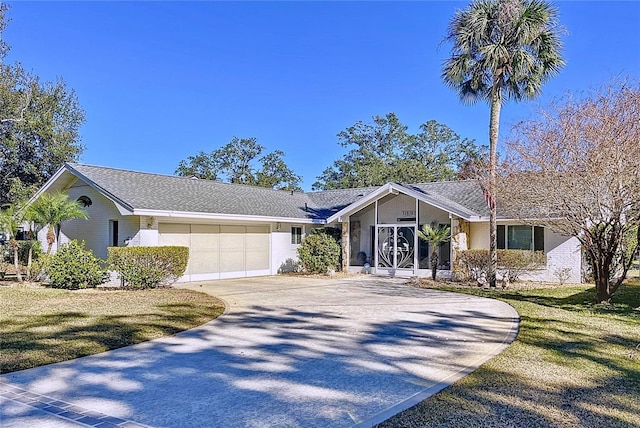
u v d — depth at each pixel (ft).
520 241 60.54
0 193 97.76
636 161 32.17
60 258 46.75
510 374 18.61
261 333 27.48
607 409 14.69
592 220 36.04
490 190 52.21
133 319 30.99
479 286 53.88
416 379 18.28
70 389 17.22
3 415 14.64
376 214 68.54
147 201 53.06
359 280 60.90
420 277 63.41
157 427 13.70
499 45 50.52
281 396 16.40
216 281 59.06
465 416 14.14
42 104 100.78
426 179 146.72
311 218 73.72
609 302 38.09
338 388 17.25
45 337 25.34
